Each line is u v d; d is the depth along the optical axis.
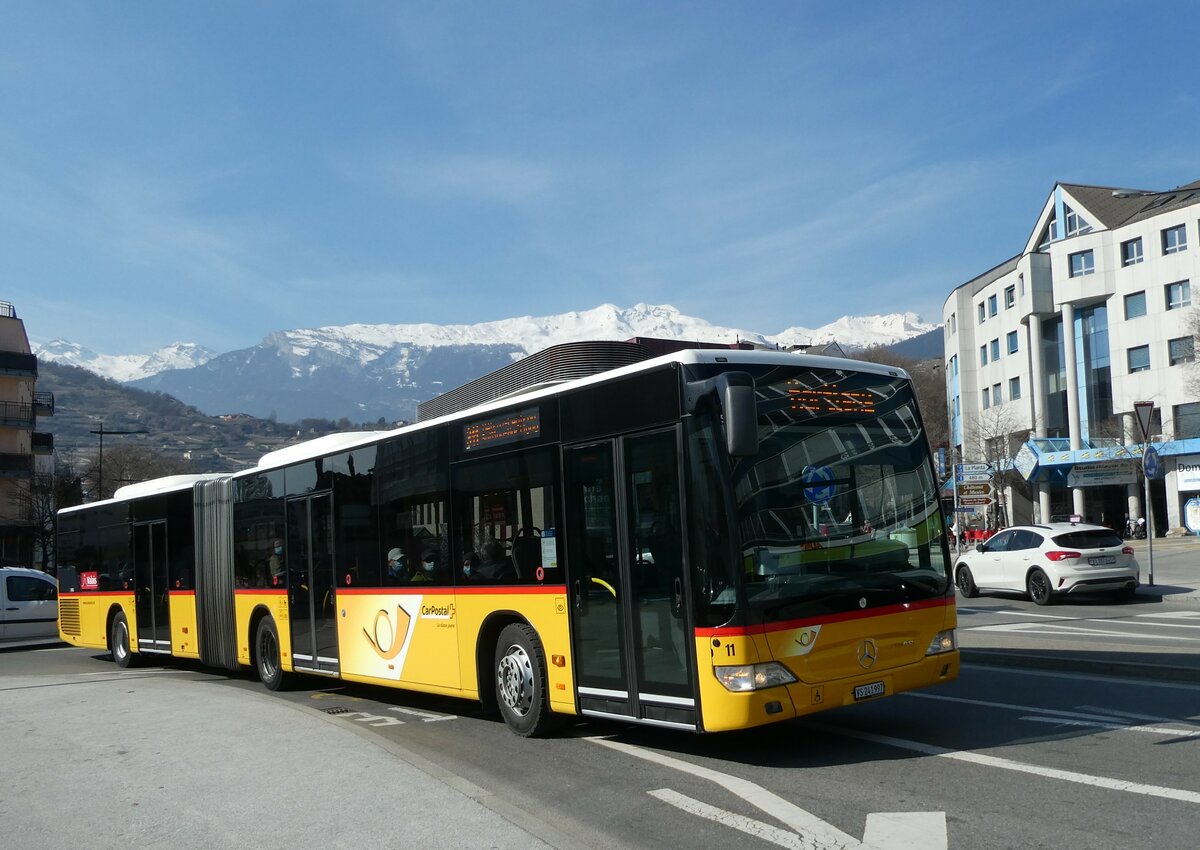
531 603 9.26
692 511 7.61
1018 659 12.16
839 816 6.29
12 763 9.12
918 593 8.27
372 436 12.14
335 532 12.77
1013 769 7.15
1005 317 69.25
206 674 17.39
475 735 9.80
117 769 8.61
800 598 7.59
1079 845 5.47
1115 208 59.22
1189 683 10.23
